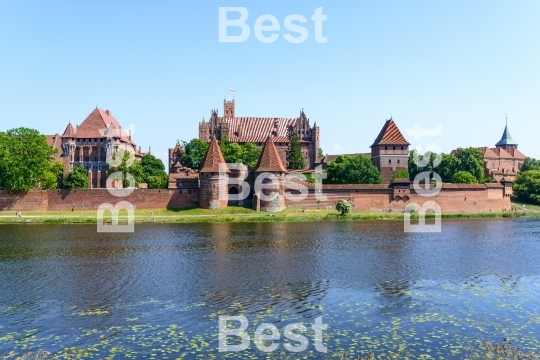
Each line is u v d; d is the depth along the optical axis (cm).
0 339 2678
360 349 2519
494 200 12138
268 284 3912
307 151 19138
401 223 9356
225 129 18800
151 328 2839
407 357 2411
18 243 6412
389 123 16288
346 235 7250
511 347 2536
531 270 4525
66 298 3500
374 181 13200
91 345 2581
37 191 11075
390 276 4231
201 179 11162
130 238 6925
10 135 11344
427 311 3167
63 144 15438
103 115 16075
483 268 4616
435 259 5119
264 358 2417
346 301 3406
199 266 4706
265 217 9950
